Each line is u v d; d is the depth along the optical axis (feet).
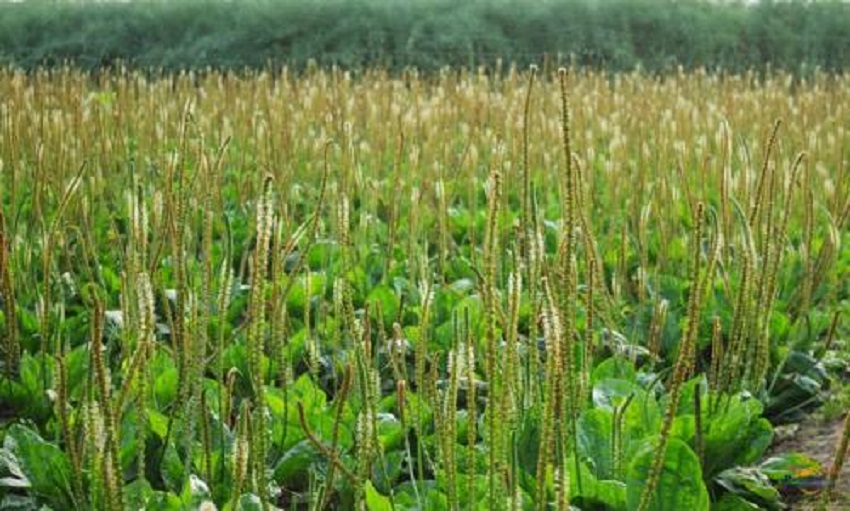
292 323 18.70
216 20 87.56
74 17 90.38
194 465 12.98
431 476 13.98
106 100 41.68
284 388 13.52
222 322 12.05
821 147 30.48
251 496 11.24
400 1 85.30
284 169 26.07
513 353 10.12
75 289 19.35
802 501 13.75
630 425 13.64
